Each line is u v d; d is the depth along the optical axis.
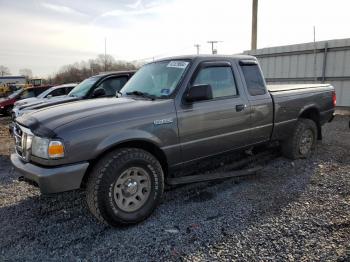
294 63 13.11
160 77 4.13
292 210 3.66
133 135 3.36
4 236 3.28
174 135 3.71
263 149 5.56
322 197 4.00
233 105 4.30
